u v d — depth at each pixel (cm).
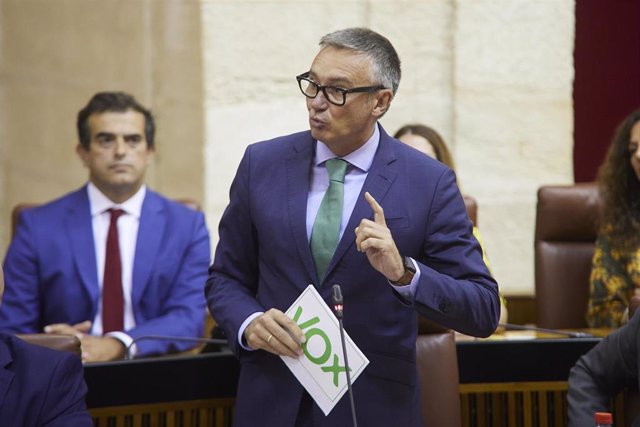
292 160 831
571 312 1250
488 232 1523
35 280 1167
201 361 945
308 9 1483
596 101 1602
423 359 926
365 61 782
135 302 1170
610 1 1590
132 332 1112
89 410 911
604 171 1226
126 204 1198
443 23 1510
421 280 763
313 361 769
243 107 1480
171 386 935
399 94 1509
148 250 1184
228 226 851
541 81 1520
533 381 997
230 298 831
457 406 927
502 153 1520
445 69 1515
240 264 852
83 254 1173
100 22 1608
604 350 876
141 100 1574
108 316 1166
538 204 1264
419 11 1503
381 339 798
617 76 1599
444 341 934
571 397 879
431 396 920
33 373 736
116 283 1171
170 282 1186
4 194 1662
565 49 1522
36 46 1652
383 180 809
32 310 1163
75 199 1204
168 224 1204
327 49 790
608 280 1205
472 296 782
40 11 1647
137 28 1573
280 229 809
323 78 782
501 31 1509
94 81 1614
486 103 1512
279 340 770
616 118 1605
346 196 814
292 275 803
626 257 1199
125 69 1584
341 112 782
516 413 998
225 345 1031
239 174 848
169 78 1553
